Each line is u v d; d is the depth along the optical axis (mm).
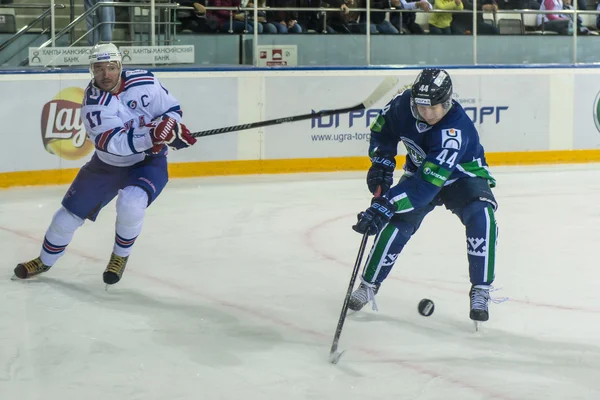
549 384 5105
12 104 12914
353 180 13992
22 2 15438
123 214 6809
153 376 5215
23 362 5445
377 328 6199
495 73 15773
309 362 5477
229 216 10773
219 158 14367
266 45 15227
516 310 6676
